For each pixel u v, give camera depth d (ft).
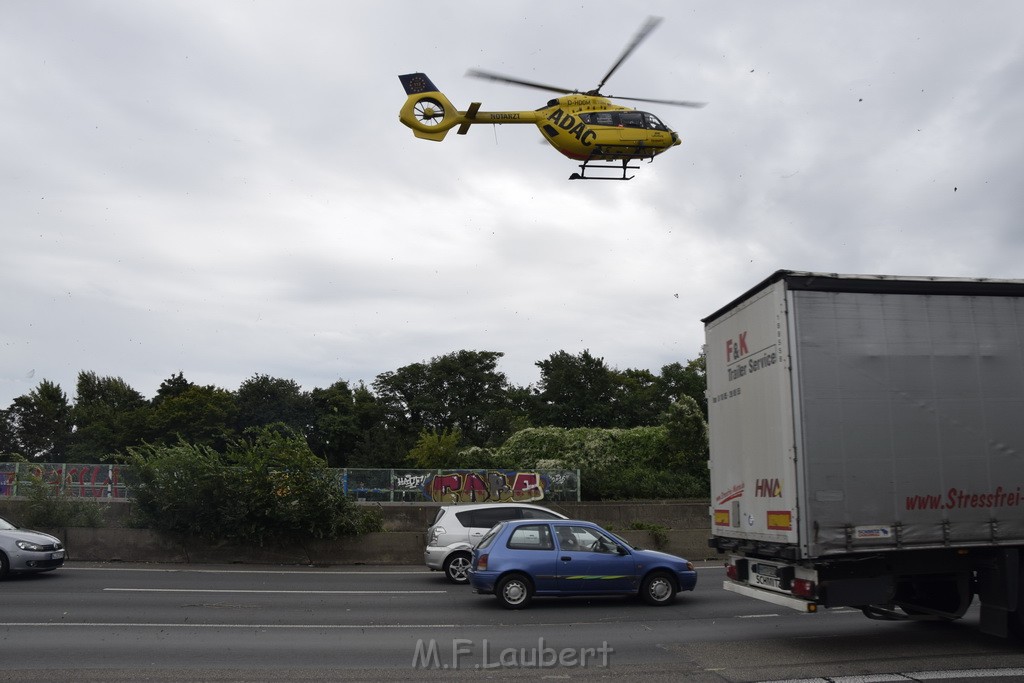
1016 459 30.83
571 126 79.15
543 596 44.04
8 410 232.73
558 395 227.20
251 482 68.90
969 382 30.99
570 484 99.35
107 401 268.41
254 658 30.71
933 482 30.14
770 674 28.02
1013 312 31.89
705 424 125.49
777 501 30.30
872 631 36.60
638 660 30.68
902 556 30.73
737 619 40.50
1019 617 30.76
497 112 82.89
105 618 39.27
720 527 35.04
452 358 248.32
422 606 44.65
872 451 29.89
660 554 46.26
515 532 44.98
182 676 27.61
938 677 27.07
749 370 32.71
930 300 31.27
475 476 95.20
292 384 242.78
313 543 69.46
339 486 71.97
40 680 26.81
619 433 129.29
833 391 30.01
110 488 81.71
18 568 53.06
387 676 27.96
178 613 41.11
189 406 216.13
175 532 68.49
